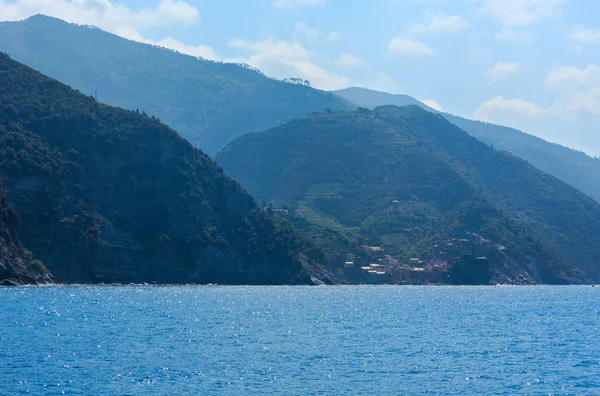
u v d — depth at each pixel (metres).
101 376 82.94
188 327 129.50
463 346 110.19
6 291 193.38
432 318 158.88
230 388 78.50
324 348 105.94
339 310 177.88
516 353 103.69
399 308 190.12
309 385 80.44
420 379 84.38
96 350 99.88
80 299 182.00
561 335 126.38
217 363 91.94
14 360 90.69
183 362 92.25
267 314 160.00
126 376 83.19
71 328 122.75
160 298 198.25
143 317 145.38
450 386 81.12
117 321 136.00
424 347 108.50
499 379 84.94
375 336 121.50
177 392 76.44
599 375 87.56
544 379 85.19
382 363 93.81
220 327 130.88
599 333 130.00
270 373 86.25
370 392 77.88
